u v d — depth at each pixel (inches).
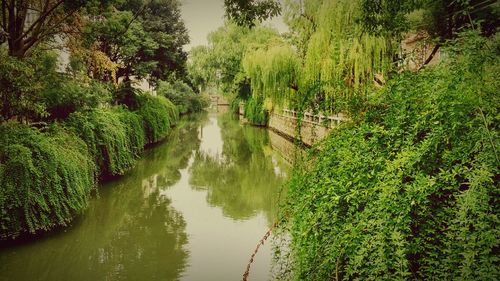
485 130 105.9
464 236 94.0
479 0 230.4
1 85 338.6
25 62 380.2
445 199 118.7
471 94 111.7
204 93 2854.3
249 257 306.2
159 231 370.6
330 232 135.6
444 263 97.5
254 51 837.8
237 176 631.8
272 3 286.8
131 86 891.4
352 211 135.8
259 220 402.3
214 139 1123.9
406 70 173.0
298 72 685.9
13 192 298.0
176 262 300.2
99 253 315.9
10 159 304.3
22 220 315.0
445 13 255.3
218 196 502.0
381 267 105.9
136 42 802.2
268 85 731.4
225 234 361.1
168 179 604.7
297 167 200.4
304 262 147.0
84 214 410.9
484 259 87.3
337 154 158.9
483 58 120.1
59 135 384.2
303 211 161.3
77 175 366.3
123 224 388.8
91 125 456.4
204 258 306.2
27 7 407.5
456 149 113.7
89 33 515.2
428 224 112.6
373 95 177.5
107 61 639.8
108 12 551.5
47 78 427.2
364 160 138.5
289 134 978.1
